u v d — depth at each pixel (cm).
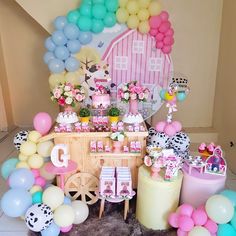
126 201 195
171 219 176
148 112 283
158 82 281
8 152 330
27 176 184
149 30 262
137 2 252
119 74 278
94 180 213
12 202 170
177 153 220
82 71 271
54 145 203
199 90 370
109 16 253
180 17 344
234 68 297
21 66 400
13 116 423
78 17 250
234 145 290
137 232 186
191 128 373
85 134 204
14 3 372
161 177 188
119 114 228
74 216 180
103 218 200
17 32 384
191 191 194
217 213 163
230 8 314
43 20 268
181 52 356
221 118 339
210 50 355
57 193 178
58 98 210
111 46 267
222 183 192
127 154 204
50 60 259
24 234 188
